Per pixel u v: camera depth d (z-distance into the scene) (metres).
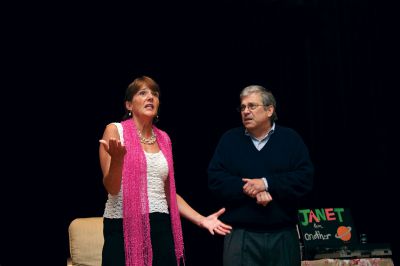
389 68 4.92
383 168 4.83
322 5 5.06
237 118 5.08
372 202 4.81
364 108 4.93
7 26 4.67
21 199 4.63
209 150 5.07
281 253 3.07
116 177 2.40
